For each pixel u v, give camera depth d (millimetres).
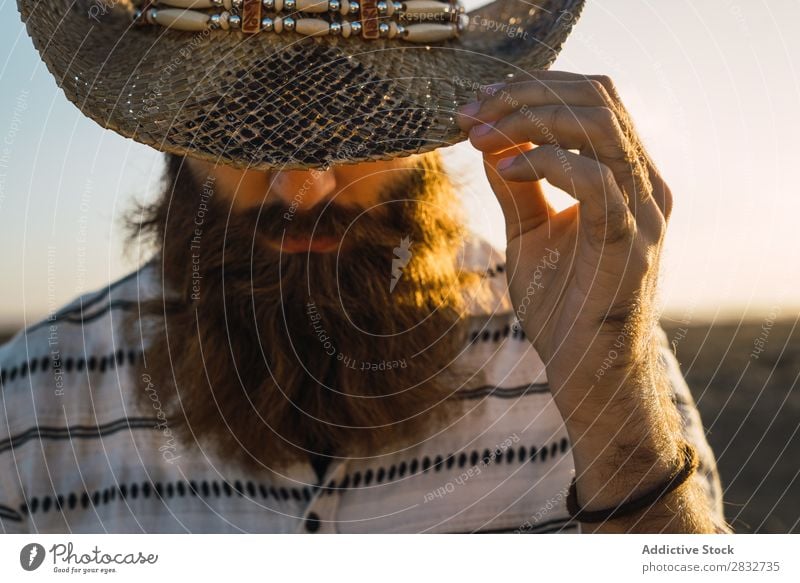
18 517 1073
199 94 743
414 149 755
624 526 854
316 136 740
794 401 2732
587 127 750
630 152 764
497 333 1084
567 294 815
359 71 756
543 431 1077
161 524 1026
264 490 1008
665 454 831
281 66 746
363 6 753
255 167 737
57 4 763
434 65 795
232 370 950
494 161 877
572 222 872
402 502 1022
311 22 743
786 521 2127
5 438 1071
